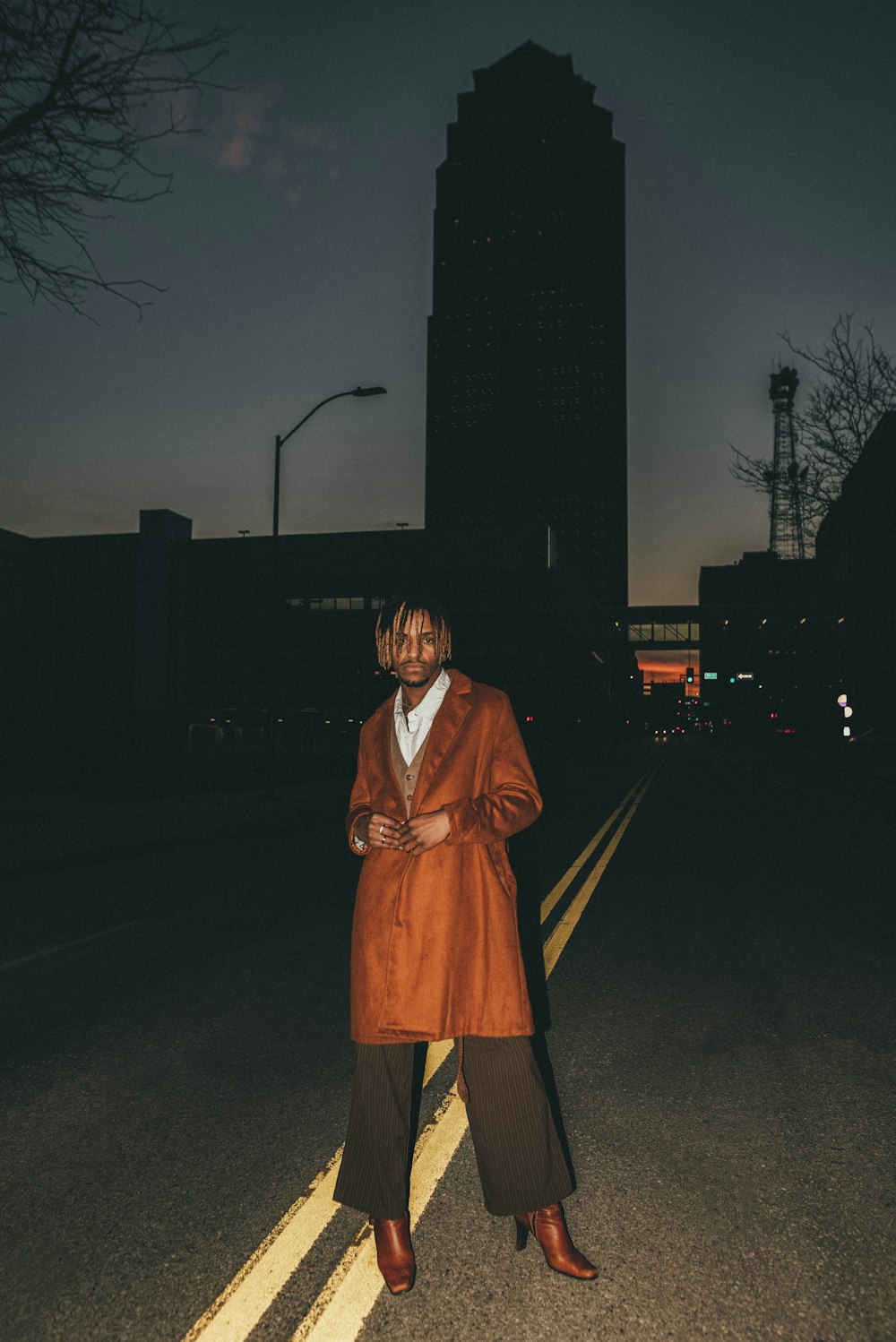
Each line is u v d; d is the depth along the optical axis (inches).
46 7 252.8
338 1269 97.3
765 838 516.1
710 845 483.2
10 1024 186.2
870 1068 161.6
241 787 900.0
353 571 3368.6
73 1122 137.6
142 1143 130.0
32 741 1185.4
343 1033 178.4
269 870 398.6
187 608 3476.9
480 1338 85.4
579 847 472.4
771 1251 101.5
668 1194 114.8
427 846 88.4
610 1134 133.5
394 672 98.2
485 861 96.2
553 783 1083.3
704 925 282.7
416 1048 171.0
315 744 2314.2
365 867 98.4
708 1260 99.5
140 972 226.7
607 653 4904.0
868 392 911.0
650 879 372.5
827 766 1583.4
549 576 3238.2
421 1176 119.6
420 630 96.3
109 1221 108.1
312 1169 121.3
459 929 93.7
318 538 3412.9
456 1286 94.4
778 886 355.6
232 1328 87.5
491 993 93.3
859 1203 112.7
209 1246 102.3
